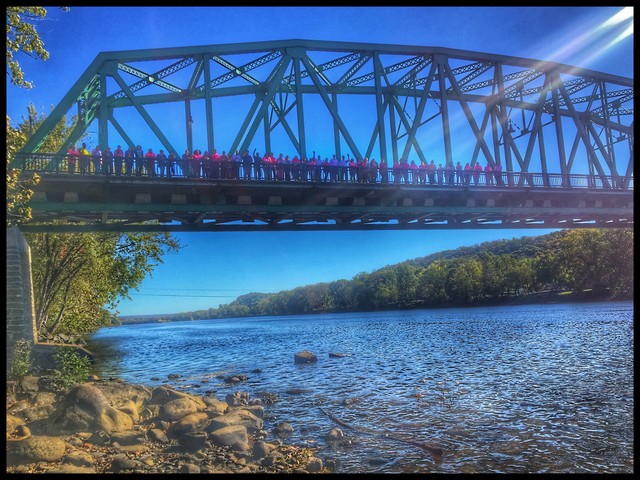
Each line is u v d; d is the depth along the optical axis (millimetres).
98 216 26359
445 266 176750
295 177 27953
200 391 20922
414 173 30812
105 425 11891
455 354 30344
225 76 31203
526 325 52594
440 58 34719
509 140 36250
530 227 39438
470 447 11406
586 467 9938
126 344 59594
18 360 17234
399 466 10211
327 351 38125
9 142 16344
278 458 10594
